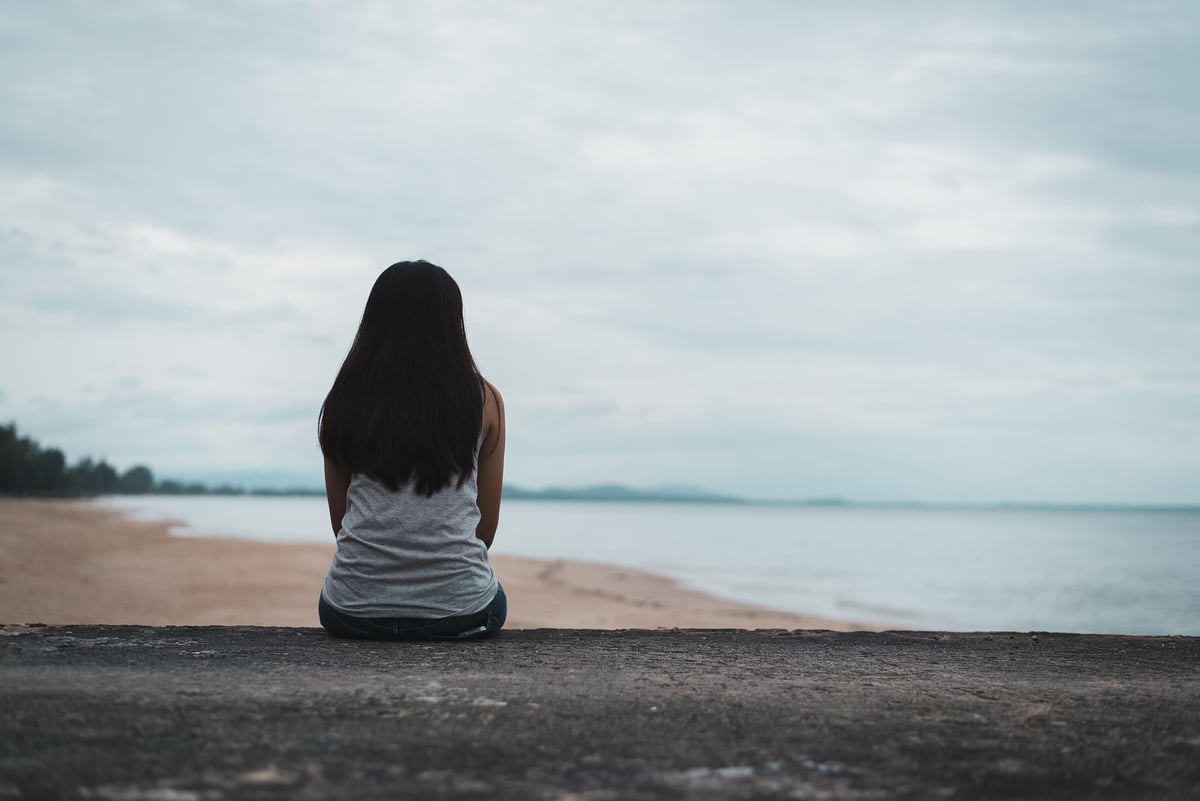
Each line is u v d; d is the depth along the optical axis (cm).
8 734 168
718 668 251
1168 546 5969
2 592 1466
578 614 1750
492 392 308
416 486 293
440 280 303
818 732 180
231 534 4500
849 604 2277
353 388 296
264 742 165
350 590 296
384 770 150
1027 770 158
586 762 157
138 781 143
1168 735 183
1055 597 2541
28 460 11419
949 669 257
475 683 221
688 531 8575
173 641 288
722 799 140
